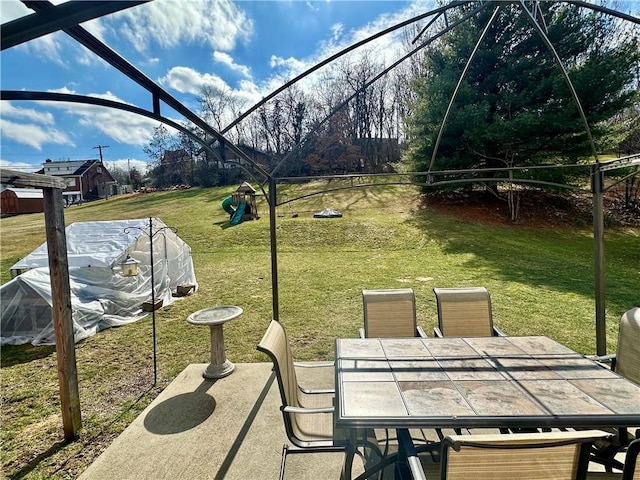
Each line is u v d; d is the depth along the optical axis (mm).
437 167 14055
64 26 1069
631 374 2455
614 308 6094
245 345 4875
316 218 15820
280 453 2521
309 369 3834
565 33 12164
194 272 9859
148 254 7078
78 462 2658
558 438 1301
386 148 26906
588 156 12750
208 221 17625
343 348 2543
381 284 7988
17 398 3758
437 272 8859
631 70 11430
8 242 15609
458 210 15844
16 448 2846
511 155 13461
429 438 2521
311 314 6223
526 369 2172
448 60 13914
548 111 12227
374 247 12211
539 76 12719
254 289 8023
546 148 12930
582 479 1374
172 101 2035
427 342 2645
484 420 1647
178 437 2734
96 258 6129
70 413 2904
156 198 27844
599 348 3354
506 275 8438
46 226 2785
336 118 26562
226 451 2559
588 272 8711
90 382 3953
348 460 1948
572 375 2088
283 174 27391
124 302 6285
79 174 36375
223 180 30938
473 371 2150
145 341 5188
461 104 13227
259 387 3504
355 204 18547
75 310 5277
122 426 3092
